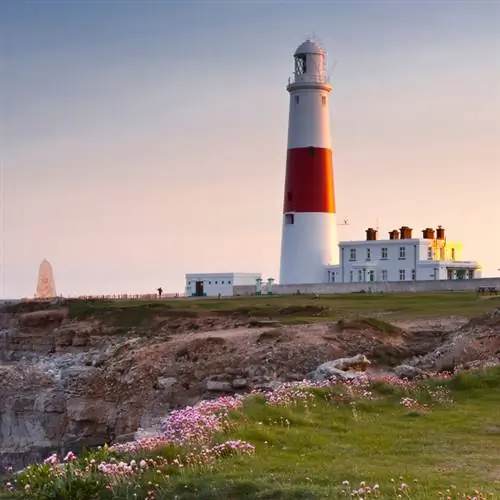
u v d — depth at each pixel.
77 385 60.19
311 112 107.12
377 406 28.09
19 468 60.16
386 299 81.75
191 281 133.62
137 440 23.73
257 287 116.00
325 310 71.56
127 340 72.75
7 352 92.31
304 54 107.75
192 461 19.94
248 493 17.41
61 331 85.50
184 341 58.72
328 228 107.75
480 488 17.53
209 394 50.56
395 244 107.12
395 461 20.56
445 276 105.25
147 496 17.92
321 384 30.33
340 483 18.06
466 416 26.41
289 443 22.41
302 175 107.38
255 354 53.16
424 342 55.47
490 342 46.03
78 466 19.92
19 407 62.38
